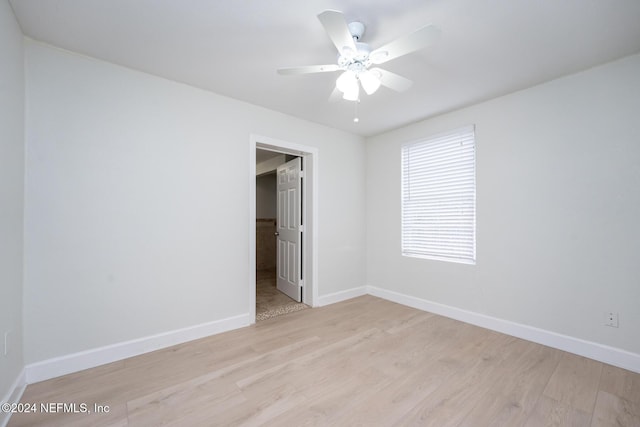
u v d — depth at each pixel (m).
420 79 2.33
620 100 2.04
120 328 2.13
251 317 2.83
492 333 2.61
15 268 1.66
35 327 1.83
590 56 2.00
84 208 2.00
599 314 2.12
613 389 1.76
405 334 2.59
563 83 2.29
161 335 2.31
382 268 3.79
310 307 3.38
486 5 1.51
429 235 3.28
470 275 2.87
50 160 1.88
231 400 1.66
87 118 2.02
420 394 1.72
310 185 3.44
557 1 1.48
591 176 2.16
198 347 2.33
